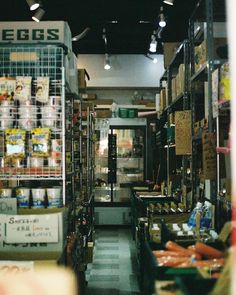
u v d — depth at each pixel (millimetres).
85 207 5367
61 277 1737
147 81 8852
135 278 5023
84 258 4805
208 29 3258
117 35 8055
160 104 7031
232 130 1145
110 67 8875
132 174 8984
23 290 1698
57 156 2980
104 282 4879
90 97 8672
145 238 3484
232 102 1156
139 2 6688
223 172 3084
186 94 4652
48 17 7016
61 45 3189
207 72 3389
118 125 8734
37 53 3266
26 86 3002
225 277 1326
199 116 4504
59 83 3166
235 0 1166
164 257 1922
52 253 2557
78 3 6695
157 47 8562
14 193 2996
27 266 2139
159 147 7168
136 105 8797
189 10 6754
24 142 2945
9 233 2557
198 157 4445
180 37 7977
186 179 4879
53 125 3033
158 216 3510
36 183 3570
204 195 3738
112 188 8680
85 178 5957
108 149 8750
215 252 1948
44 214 2664
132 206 7047
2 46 3217
